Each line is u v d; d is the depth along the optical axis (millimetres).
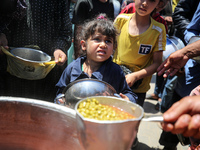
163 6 2227
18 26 1822
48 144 992
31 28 1839
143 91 2115
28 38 1871
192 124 718
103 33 1485
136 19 1988
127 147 690
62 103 1317
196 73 1889
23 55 1823
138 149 2334
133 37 1971
